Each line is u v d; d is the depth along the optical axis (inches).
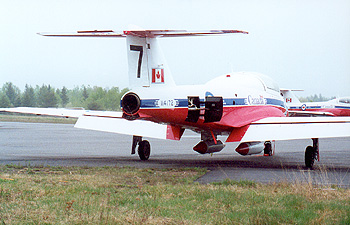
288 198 362.3
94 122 658.2
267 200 356.8
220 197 364.2
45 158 679.1
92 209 309.1
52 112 677.9
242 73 770.2
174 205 334.6
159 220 290.2
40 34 509.4
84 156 730.8
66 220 283.1
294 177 501.7
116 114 668.7
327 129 571.2
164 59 584.1
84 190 383.2
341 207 332.8
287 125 601.9
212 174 524.4
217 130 658.2
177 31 509.0
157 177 480.7
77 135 1311.5
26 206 316.8
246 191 391.5
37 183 416.8
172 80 596.4
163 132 650.2
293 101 2018.9
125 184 428.8
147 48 565.0
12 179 433.4
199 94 604.7
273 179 486.6
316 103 2004.2
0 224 272.4
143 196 368.5
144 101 556.7
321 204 340.8
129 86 554.3
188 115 596.1
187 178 478.6
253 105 698.8
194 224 284.7
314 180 475.8
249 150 652.1
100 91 4005.9
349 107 1995.6
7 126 1748.3
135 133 644.1
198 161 682.8
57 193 364.8
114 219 284.4
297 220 297.6
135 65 557.0
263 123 628.7
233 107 660.1
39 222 278.4
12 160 639.1
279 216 304.2
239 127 645.9
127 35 549.3
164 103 570.6
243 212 316.8
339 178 498.9
